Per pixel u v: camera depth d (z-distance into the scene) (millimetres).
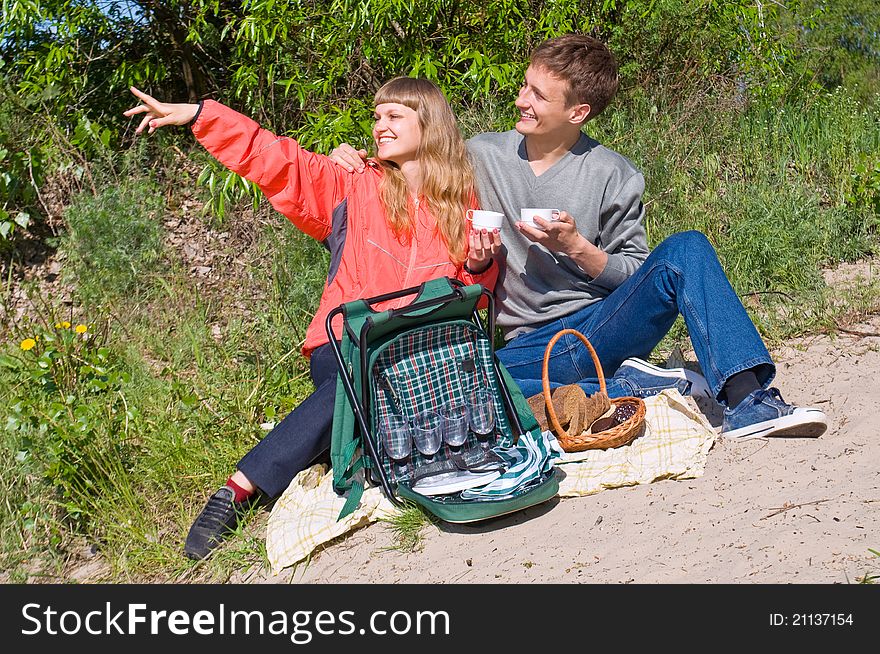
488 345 3652
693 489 3406
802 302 5168
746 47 7895
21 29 6934
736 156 6770
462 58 5992
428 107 3918
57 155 6727
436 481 3490
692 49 7473
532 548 3229
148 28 7590
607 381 4020
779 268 5516
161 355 5625
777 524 3070
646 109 6930
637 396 3982
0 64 6891
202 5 6703
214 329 5871
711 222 6035
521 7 6629
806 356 4543
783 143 6844
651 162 6309
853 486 3213
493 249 3814
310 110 6461
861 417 3742
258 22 6094
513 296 4219
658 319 3865
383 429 3520
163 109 3719
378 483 3611
